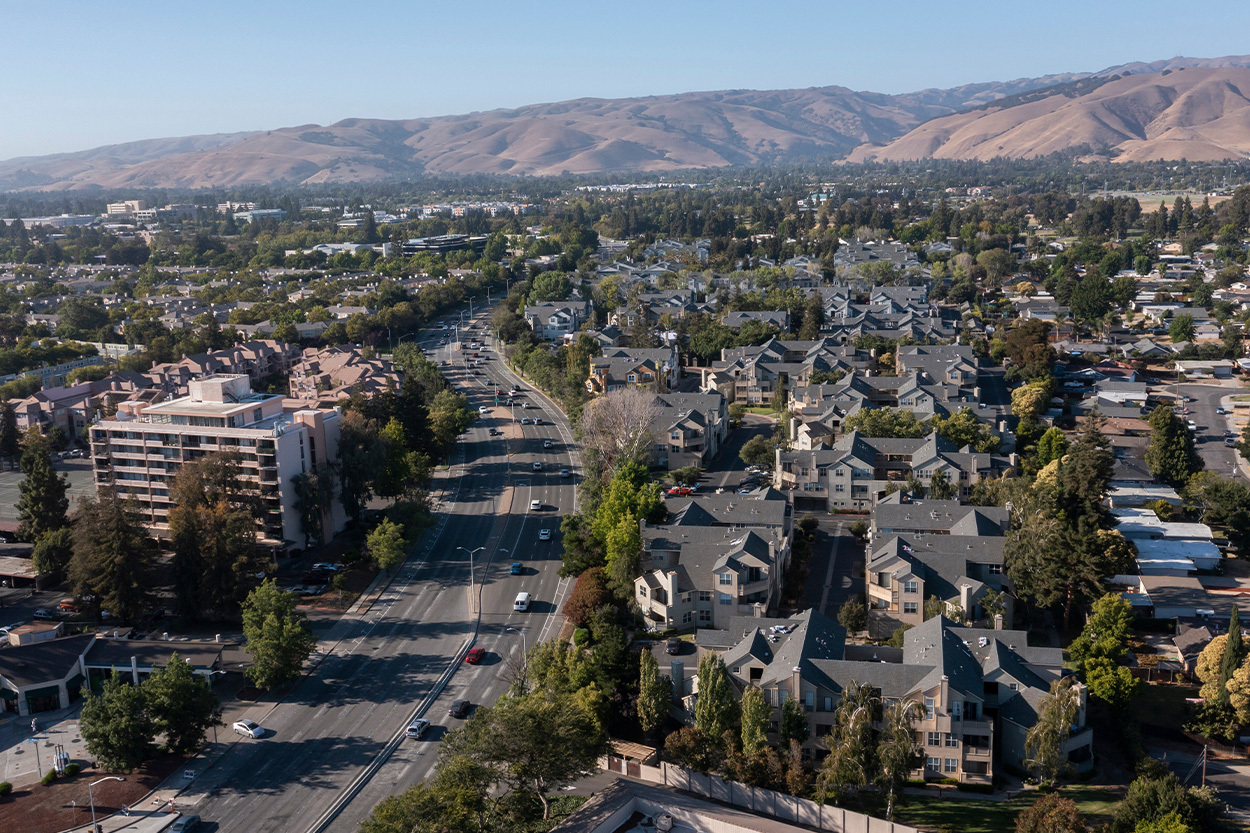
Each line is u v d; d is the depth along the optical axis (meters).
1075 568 129.00
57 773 109.06
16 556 167.62
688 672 117.81
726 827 96.25
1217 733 107.12
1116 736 109.06
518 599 147.12
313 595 152.75
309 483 166.75
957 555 134.38
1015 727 103.44
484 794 97.06
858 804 99.12
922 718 101.31
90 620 146.75
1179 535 157.38
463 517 185.38
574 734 98.44
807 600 143.88
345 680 128.38
